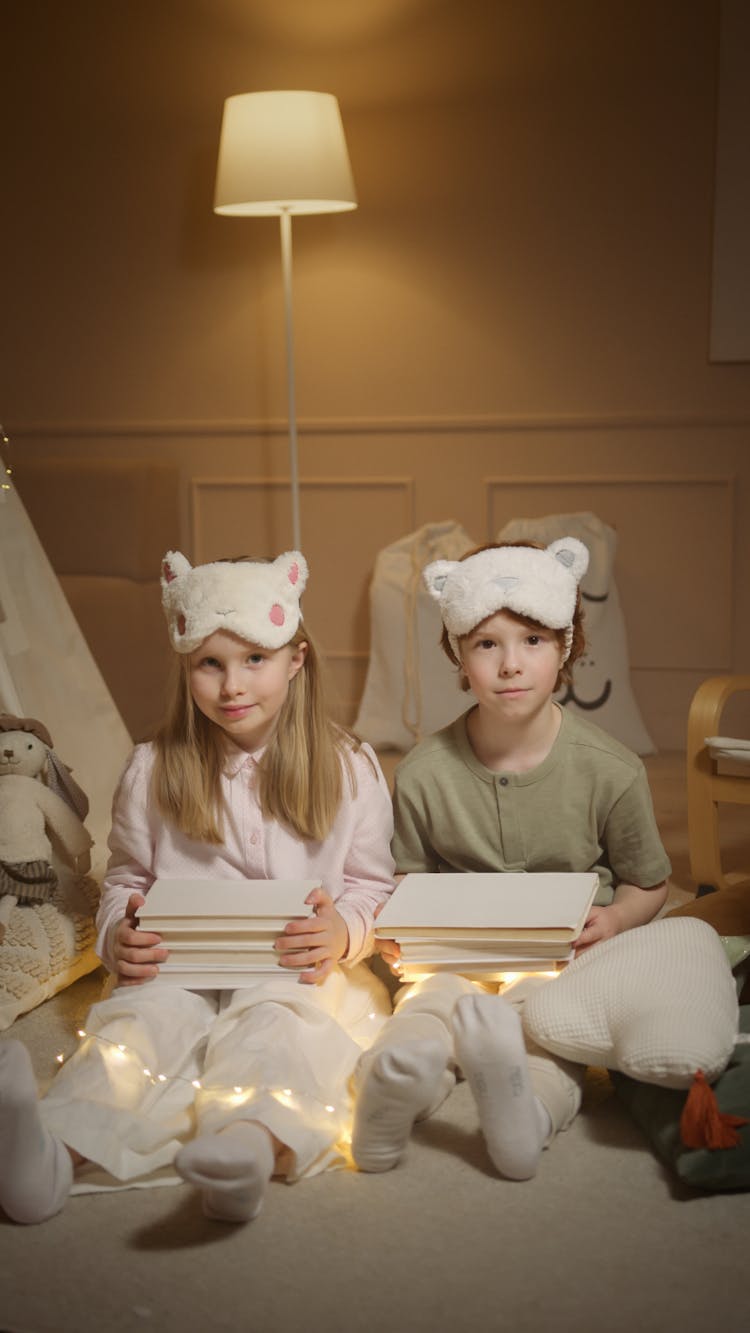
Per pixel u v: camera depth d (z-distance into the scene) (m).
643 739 3.84
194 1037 1.57
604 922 1.78
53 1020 1.89
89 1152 1.38
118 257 4.25
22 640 2.42
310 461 4.21
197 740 1.76
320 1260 1.28
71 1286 1.24
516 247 3.96
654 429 3.93
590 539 3.81
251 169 3.51
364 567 4.22
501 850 1.88
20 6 4.16
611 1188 1.41
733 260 3.78
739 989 1.79
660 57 3.77
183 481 4.32
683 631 3.99
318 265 4.11
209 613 1.65
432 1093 1.37
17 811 1.96
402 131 3.98
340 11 3.96
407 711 3.78
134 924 1.64
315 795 1.76
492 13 3.86
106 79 4.15
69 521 4.18
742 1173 1.37
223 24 4.04
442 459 4.11
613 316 3.92
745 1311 1.19
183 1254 1.29
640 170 3.84
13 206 4.29
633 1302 1.21
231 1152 1.25
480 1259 1.28
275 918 1.59
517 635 1.75
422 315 4.06
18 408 4.39
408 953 1.64
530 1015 1.56
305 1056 1.50
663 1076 1.43
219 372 4.24
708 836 2.38
